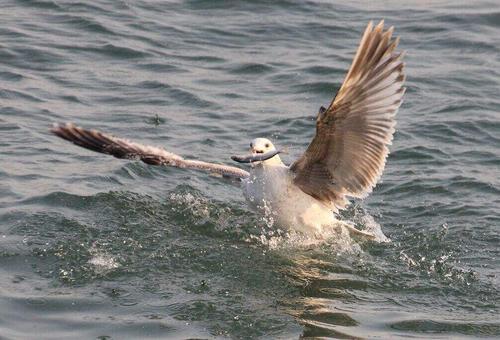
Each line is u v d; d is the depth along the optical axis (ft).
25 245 44.78
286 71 70.85
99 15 78.69
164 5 82.12
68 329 37.99
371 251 46.78
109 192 51.29
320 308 40.68
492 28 78.59
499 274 44.34
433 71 71.00
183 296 41.27
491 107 65.36
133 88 67.15
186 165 45.75
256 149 46.34
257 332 38.45
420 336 38.24
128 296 40.98
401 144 59.62
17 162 54.85
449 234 48.42
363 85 40.81
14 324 38.09
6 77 67.15
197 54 73.51
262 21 79.66
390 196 53.16
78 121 61.46
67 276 42.39
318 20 80.07
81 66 70.08
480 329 38.99
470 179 54.80
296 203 46.57
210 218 49.73
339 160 44.47
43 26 75.82
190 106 64.90
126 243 46.11
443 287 43.06
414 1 84.12
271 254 46.06
